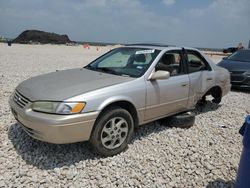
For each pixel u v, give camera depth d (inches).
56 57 861.8
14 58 733.3
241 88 393.4
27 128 143.4
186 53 211.9
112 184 130.0
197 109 263.1
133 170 142.3
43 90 146.2
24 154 150.8
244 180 109.6
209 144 181.2
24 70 477.4
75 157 150.3
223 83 255.1
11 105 157.1
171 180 137.1
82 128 137.4
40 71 475.8
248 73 379.6
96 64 202.8
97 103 141.2
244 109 280.5
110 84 153.8
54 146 160.2
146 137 183.5
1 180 127.0
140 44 213.8
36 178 129.8
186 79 201.5
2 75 398.0
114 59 199.3
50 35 3499.0
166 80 184.1
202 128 210.5
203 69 231.9
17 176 130.8
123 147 158.9
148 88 169.2
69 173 135.2
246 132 108.1
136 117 166.9
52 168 139.2
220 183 137.3
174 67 197.9
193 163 154.4
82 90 143.3
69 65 613.3
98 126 144.1
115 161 149.6
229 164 155.8
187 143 178.9
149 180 135.0
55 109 133.5
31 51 1162.6
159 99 178.5
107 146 151.2
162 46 201.5
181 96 197.8
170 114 196.4
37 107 137.9
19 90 159.6
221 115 250.7
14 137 170.9
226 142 187.2
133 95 159.5
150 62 179.3
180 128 203.3
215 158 162.4
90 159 148.9
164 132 193.5
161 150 166.2
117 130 153.6
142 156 157.3
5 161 143.3
